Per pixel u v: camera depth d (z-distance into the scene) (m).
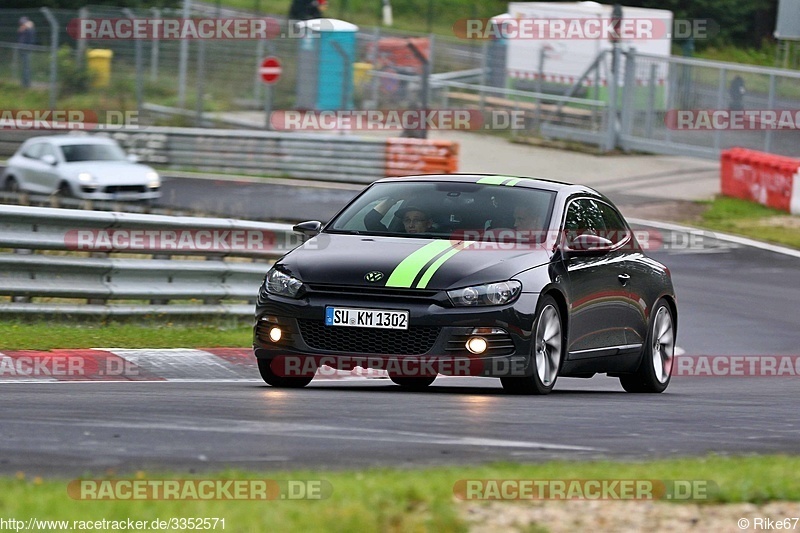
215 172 105.50
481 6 173.62
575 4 115.50
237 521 14.50
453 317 28.83
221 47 121.00
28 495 15.64
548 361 30.73
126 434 21.33
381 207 32.81
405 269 29.42
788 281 66.44
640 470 18.55
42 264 40.28
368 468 18.84
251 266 46.66
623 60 111.25
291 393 29.09
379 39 121.19
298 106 119.94
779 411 30.30
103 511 14.93
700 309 58.44
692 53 153.50
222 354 38.12
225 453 19.75
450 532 14.66
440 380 37.88
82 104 121.50
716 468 18.97
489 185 33.50
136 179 83.12
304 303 29.55
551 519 15.50
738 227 81.88
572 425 24.84
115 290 42.16
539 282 30.11
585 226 33.84
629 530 15.23
